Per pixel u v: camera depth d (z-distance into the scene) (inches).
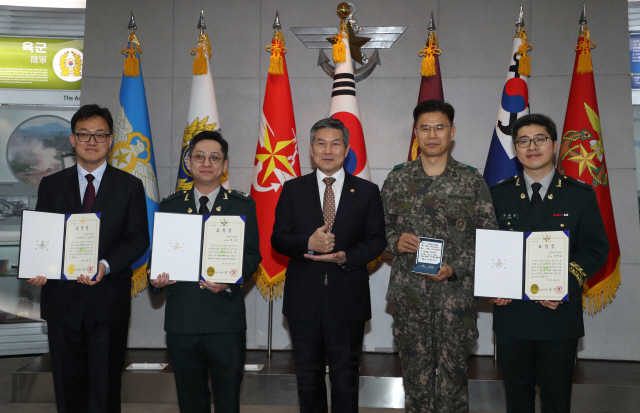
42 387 120.6
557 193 84.0
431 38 132.4
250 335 149.1
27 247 83.0
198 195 89.4
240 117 153.4
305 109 152.8
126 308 89.9
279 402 121.6
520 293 78.4
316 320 84.7
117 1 155.3
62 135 170.1
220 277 82.4
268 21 153.9
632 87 160.9
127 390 122.1
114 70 154.5
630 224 143.6
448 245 87.0
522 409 82.5
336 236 85.5
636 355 141.9
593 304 140.3
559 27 148.8
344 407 84.4
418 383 87.4
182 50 154.4
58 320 85.2
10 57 167.6
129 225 90.1
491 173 131.6
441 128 88.7
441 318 86.7
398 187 92.5
